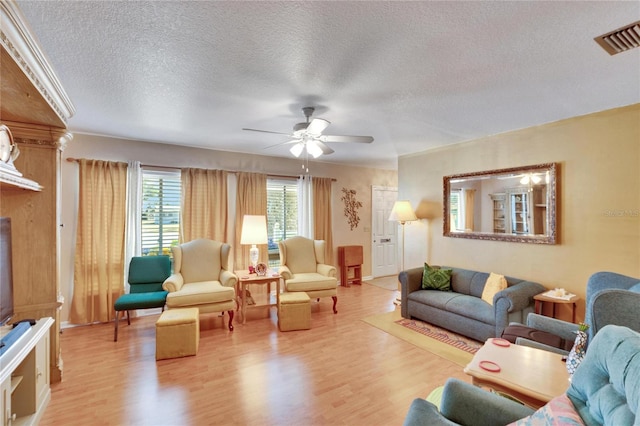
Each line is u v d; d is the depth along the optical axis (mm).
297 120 3240
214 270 4145
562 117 3133
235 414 2076
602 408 975
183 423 1989
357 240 6277
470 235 4016
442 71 2131
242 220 4777
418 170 4766
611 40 1731
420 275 4141
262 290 5121
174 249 3998
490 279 3477
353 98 2625
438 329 3623
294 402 2209
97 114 3053
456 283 3916
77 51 1862
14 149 2061
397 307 4461
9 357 1646
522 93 2518
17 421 1891
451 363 2799
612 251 2861
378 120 3242
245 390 2355
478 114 3049
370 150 4742
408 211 4504
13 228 2350
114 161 3957
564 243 3178
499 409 1257
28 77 1627
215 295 3525
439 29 1641
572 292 3111
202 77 2225
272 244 5258
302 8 1465
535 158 3406
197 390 2355
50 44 1782
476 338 3205
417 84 2344
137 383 2449
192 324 2928
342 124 3389
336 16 1528
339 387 2400
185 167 4438
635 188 2736
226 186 4691
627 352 965
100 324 3766
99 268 3803
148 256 3938
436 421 1237
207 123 3359
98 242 3801
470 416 1289
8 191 2348
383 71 2135
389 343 3234
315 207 5578
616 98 2631
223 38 1729
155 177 4309
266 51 1869
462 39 1736
